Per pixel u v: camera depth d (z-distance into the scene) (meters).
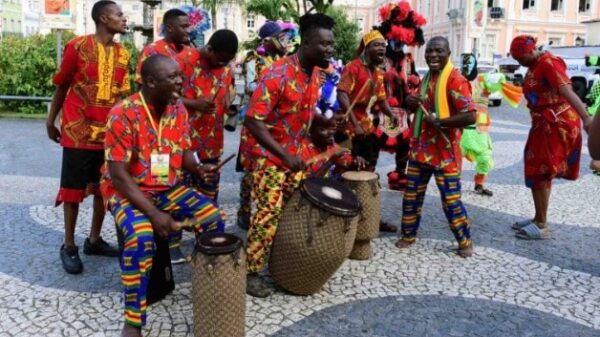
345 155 4.97
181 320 3.47
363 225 4.36
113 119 3.14
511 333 3.44
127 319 3.13
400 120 6.13
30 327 3.34
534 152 5.02
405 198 4.77
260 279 3.87
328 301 3.79
